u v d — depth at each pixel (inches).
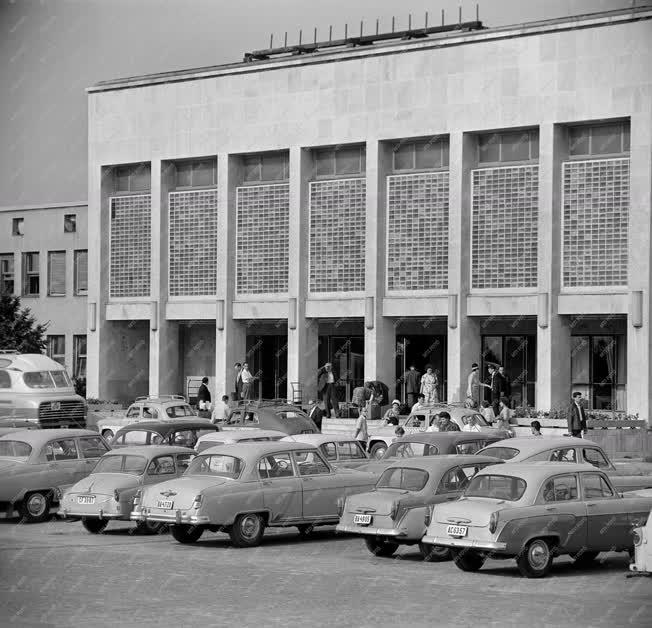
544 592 726.5
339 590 727.7
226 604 676.7
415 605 676.7
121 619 629.0
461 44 1966.0
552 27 1879.9
